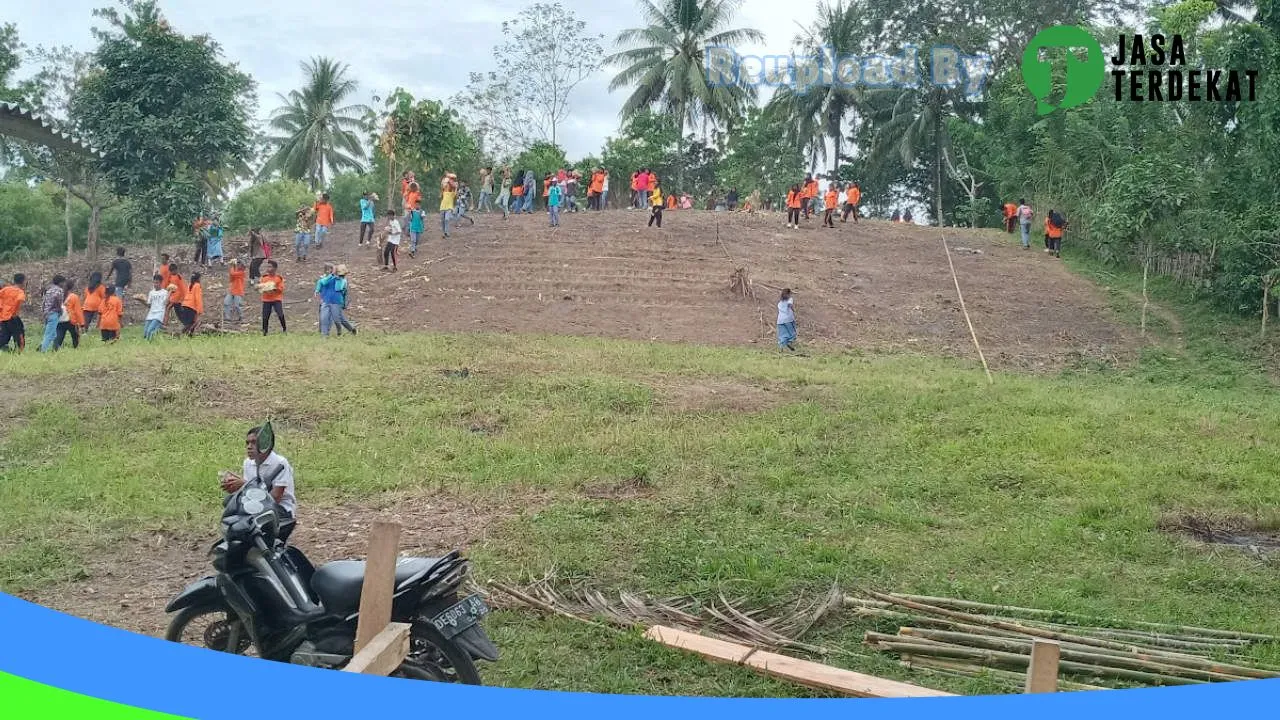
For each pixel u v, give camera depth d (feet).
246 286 78.23
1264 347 72.49
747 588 23.27
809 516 29.89
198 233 84.28
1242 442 41.75
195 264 85.05
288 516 19.63
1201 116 92.73
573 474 33.96
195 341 58.65
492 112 141.49
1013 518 30.19
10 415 40.60
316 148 156.66
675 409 46.24
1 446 36.78
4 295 56.44
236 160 85.05
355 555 26.08
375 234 93.66
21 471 33.58
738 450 38.22
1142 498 32.50
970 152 147.64
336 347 55.98
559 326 71.00
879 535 28.22
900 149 155.94
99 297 65.31
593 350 60.54
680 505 30.58
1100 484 33.86
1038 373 66.90
